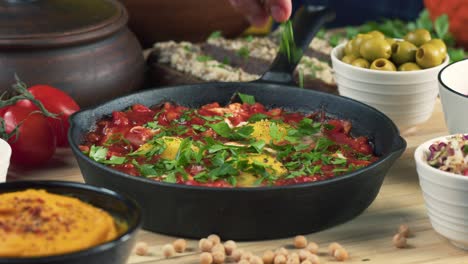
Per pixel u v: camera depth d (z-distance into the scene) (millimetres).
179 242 1864
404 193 2172
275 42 3117
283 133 2205
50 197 1612
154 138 2141
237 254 1819
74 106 2389
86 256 1449
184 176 1940
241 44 3074
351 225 2006
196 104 2404
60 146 2408
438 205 1861
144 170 1970
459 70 2266
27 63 2469
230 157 2021
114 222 1618
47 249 1447
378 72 2385
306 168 2006
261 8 2529
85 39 2500
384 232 1979
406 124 2467
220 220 1861
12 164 2314
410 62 2441
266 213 1856
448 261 1857
